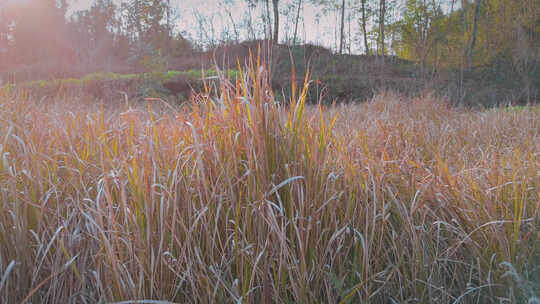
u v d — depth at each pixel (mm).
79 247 1490
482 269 1583
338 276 1589
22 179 1604
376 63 22766
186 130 1872
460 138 3609
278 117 1646
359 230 1660
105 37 28969
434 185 1855
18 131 2053
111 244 1416
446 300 1572
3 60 37375
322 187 1604
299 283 1396
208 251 1484
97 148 2014
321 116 1796
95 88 10055
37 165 1554
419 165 1993
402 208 1718
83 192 1690
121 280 1281
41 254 1499
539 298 1389
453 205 1784
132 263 1333
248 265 1450
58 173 1827
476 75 19078
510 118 5043
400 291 1536
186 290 1444
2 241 1401
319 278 1536
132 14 21109
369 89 14695
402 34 21922
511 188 1937
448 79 16672
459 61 19422
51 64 26953
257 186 1498
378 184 1702
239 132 1562
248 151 1499
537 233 1626
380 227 1653
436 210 1815
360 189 1705
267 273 1403
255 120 1510
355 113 5324
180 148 1812
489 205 1657
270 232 1429
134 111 2043
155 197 1481
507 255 1491
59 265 1442
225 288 1430
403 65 22938
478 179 2008
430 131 3746
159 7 19031
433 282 1569
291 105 1707
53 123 2465
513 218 1661
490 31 21109
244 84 1659
